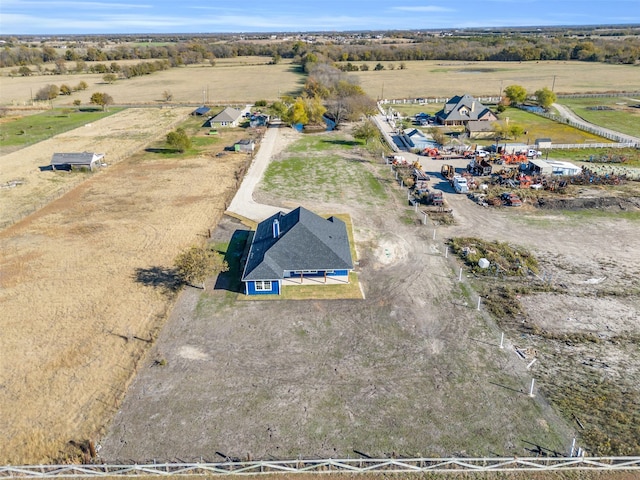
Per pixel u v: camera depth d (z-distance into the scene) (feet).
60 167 255.50
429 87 534.78
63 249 163.73
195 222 185.06
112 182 234.58
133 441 88.53
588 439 87.35
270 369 106.11
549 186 211.00
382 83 567.59
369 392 99.40
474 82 563.48
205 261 137.18
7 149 299.58
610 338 115.24
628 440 87.10
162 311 127.75
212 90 546.26
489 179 227.40
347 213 191.93
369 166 255.09
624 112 375.66
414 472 82.53
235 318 124.26
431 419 92.58
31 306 130.52
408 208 197.06
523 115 377.71
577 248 160.45
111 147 301.63
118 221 186.80
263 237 153.99
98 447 87.30
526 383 101.19
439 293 134.92
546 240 166.40
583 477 80.94
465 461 83.15
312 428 90.94
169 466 82.53
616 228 175.32
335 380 102.73
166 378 103.65
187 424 92.02
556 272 145.38
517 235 170.71
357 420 92.63
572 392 98.53
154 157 279.28
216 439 88.79
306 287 138.00
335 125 359.46
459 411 94.32
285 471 82.53
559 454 84.58
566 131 321.93
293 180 233.76
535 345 113.09
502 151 266.77
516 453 84.99
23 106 455.22
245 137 326.85
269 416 93.71
